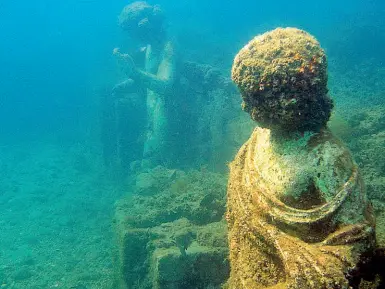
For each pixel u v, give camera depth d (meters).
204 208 6.55
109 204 11.87
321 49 2.45
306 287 2.09
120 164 12.58
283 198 2.53
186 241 5.68
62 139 19.59
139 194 8.23
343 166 2.39
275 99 2.41
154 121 10.73
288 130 2.64
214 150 9.61
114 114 13.96
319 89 2.39
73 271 9.02
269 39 2.61
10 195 13.87
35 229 11.30
